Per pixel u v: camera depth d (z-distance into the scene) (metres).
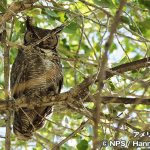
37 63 11.31
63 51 11.98
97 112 6.03
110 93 9.49
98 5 10.66
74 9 11.74
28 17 11.77
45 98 9.53
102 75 6.06
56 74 11.57
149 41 8.94
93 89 10.71
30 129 10.90
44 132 12.84
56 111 11.09
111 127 9.13
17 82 11.08
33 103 9.55
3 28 9.69
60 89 11.85
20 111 10.80
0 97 11.45
